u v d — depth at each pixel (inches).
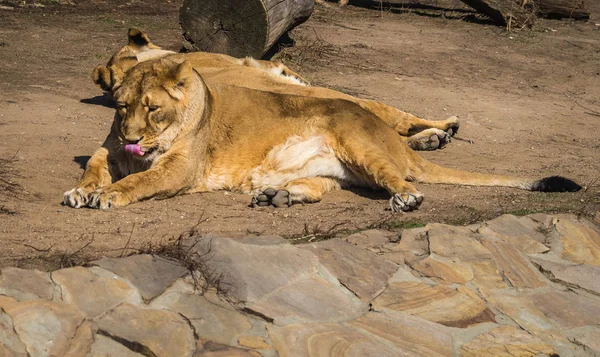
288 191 442.9
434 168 495.5
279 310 320.2
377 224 413.4
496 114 727.7
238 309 315.0
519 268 393.7
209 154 466.3
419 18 1219.2
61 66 750.5
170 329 292.2
